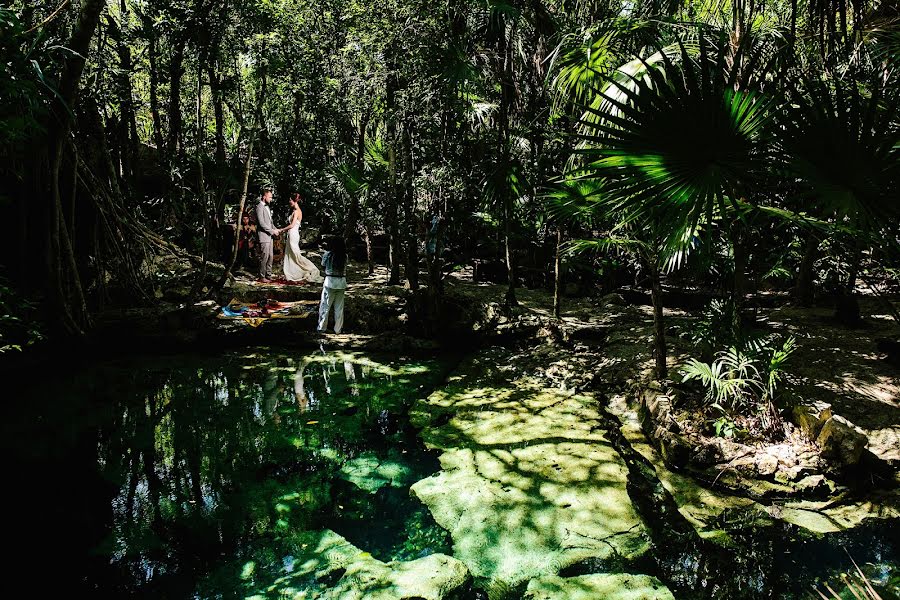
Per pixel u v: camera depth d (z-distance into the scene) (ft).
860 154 8.18
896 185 8.17
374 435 17.34
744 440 14.79
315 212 41.86
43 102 17.98
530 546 11.85
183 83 32.76
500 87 27.17
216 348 26.03
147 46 27.14
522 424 17.74
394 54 25.90
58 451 15.99
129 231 27.63
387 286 32.19
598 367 21.59
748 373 16.05
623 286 33.35
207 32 26.66
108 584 10.58
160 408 19.22
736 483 13.75
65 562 11.23
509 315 26.81
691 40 15.57
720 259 20.81
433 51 24.84
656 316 17.56
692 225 9.96
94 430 17.46
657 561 11.31
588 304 30.35
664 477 14.38
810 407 15.30
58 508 13.19
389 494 13.98
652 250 16.01
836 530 12.11
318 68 35.32
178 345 25.43
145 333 25.05
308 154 40.57
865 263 23.61
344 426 17.97
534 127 24.81
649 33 15.64
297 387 21.42
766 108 9.29
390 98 27.66
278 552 11.71
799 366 18.95
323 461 15.69
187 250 35.09
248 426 17.89
